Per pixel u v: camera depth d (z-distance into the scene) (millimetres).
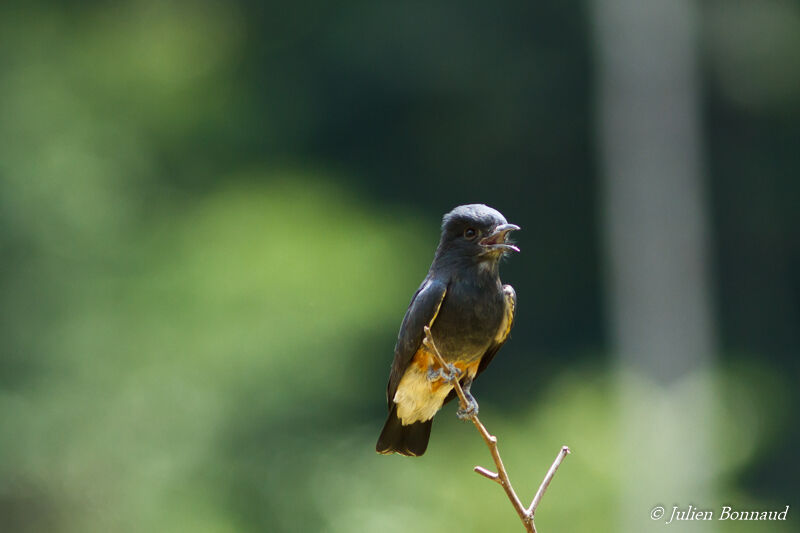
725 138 29344
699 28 27625
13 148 16219
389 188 27766
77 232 16141
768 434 21406
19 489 14688
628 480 19734
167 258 16578
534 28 27562
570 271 28203
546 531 16203
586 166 28141
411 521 15609
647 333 23938
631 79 23922
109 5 20500
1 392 14938
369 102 27766
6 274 15586
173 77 20359
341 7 27438
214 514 14945
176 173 19641
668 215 24031
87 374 15312
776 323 29172
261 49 27047
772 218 29281
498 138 27812
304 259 16359
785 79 28328
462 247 7148
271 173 19734
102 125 18000
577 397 18406
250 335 15719
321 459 15703
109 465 14953
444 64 27078
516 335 27078
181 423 15305
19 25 18234
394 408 7363
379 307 16812
